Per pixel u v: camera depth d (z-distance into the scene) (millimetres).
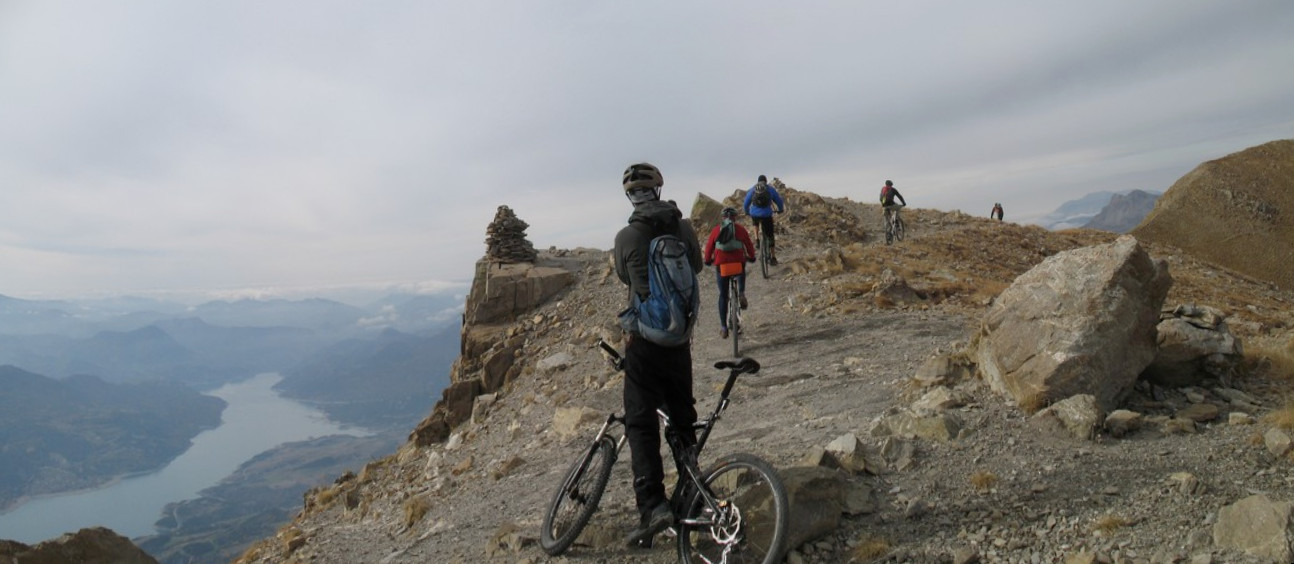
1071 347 5547
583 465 4770
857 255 19062
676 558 4316
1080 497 4348
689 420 4352
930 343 9859
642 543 4477
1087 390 5488
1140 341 5832
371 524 8641
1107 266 5848
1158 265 5949
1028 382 5711
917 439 5434
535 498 6660
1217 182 41000
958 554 3895
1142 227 41500
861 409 6926
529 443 9633
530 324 17375
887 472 4988
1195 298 18109
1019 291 6301
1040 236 28172
